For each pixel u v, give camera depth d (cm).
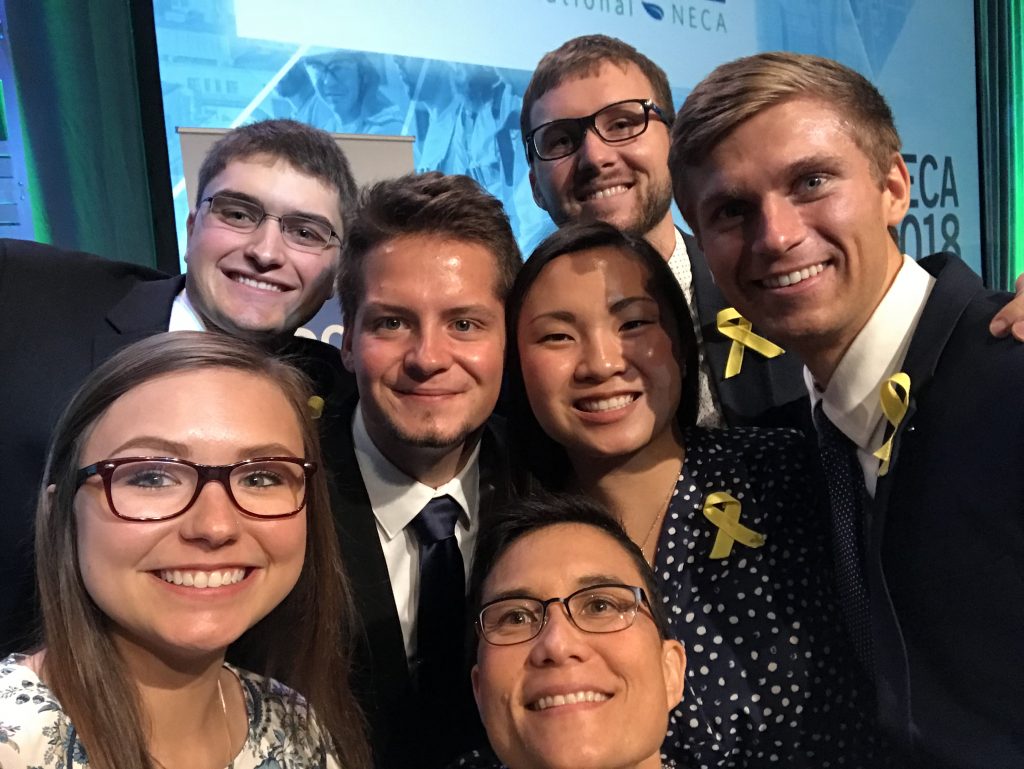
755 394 99
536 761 57
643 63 113
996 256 251
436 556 81
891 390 62
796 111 61
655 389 73
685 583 71
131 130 134
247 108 145
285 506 55
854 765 70
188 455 52
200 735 57
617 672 58
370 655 78
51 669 53
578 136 111
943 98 241
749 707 68
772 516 73
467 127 170
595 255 73
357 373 78
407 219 75
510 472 84
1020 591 58
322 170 99
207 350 56
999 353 59
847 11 222
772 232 61
